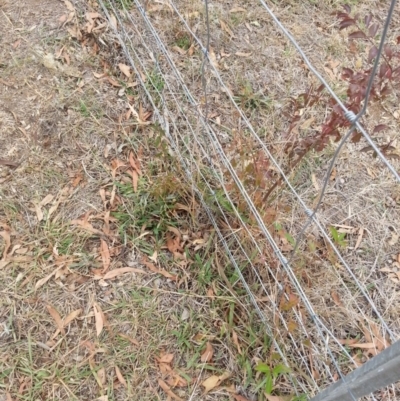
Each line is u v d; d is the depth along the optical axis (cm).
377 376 109
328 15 275
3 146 216
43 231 197
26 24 253
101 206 206
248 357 176
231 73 249
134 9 263
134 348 177
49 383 169
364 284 194
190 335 181
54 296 185
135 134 225
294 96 244
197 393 171
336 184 218
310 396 167
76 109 229
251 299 181
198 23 261
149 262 195
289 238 171
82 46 250
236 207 193
